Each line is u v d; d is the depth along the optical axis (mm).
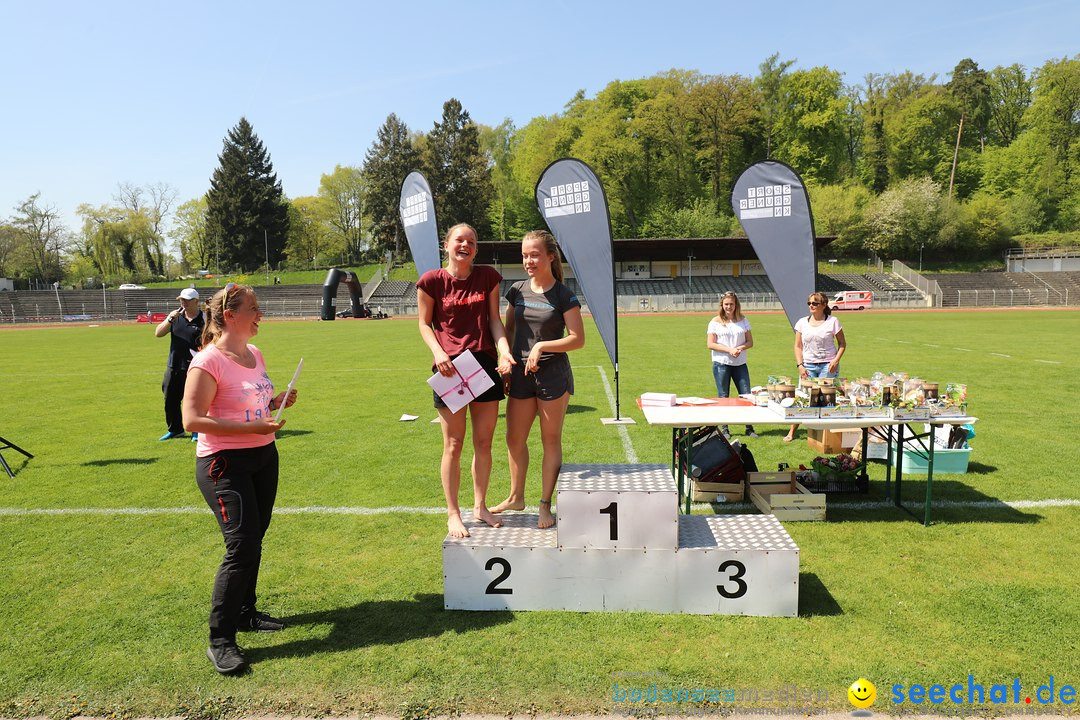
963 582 3828
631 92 75938
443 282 3754
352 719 2658
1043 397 10008
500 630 3338
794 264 7961
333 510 5312
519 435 4035
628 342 21266
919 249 64938
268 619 3410
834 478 5594
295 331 30922
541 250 3801
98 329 37000
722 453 5637
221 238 74312
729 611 3486
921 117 72000
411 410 9914
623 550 3502
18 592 3867
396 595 3789
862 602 3588
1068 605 3523
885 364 14156
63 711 2734
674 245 55156
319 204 85250
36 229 68062
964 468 6137
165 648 3221
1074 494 5473
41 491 5957
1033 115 69312
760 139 74938
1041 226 67375
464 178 73312
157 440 8094
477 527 3900
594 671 2939
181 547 4578
